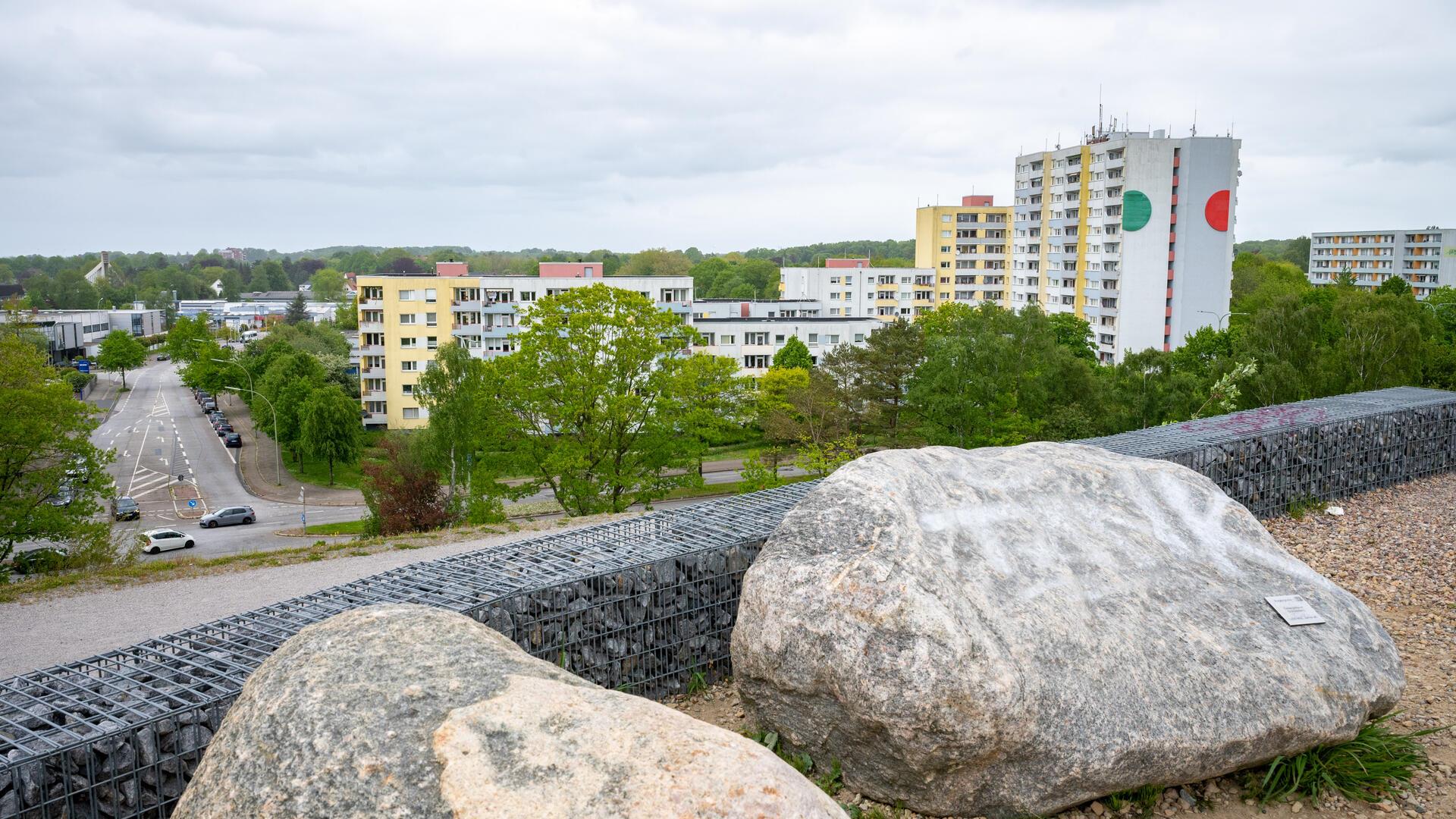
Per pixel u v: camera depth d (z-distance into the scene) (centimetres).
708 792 430
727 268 18962
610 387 3175
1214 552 924
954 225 12388
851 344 5791
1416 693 944
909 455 893
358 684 504
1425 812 750
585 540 1062
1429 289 16050
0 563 2512
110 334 11075
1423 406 1903
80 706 687
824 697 722
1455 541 1431
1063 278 10506
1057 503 921
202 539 4238
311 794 449
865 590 702
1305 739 763
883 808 735
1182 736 717
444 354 4162
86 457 2783
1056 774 692
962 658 660
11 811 621
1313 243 17738
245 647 790
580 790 430
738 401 3866
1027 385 4100
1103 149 9544
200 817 470
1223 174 9244
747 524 1096
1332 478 1717
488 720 473
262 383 7656
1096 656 737
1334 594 884
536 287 8088
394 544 1936
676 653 973
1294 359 3938
